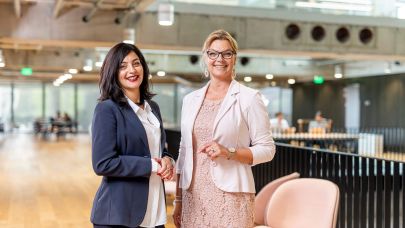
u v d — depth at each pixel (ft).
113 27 28.40
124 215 8.00
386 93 59.16
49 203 24.93
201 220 8.41
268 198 13.32
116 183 8.08
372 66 56.08
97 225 8.11
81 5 26.50
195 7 30.30
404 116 56.08
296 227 11.32
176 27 29.86
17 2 23.47
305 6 32.83
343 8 33.40
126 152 8.11
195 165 8.48
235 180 8.25
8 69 55.72
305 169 17.15
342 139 43.98
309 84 74.18
